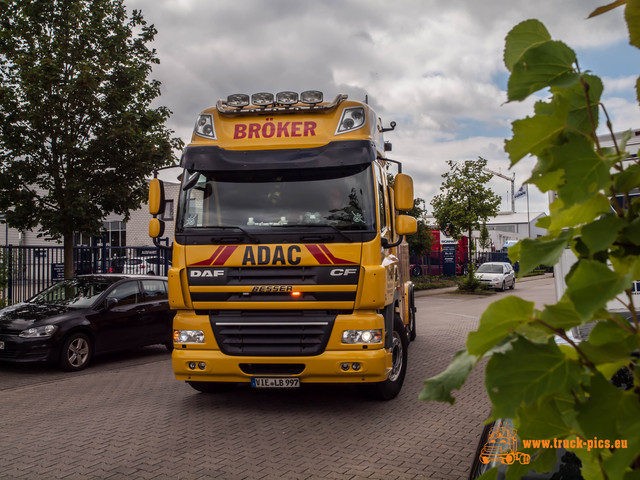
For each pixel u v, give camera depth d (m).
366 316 6.15
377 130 7.29
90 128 12.38
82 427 6.22
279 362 6.17
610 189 0.64
